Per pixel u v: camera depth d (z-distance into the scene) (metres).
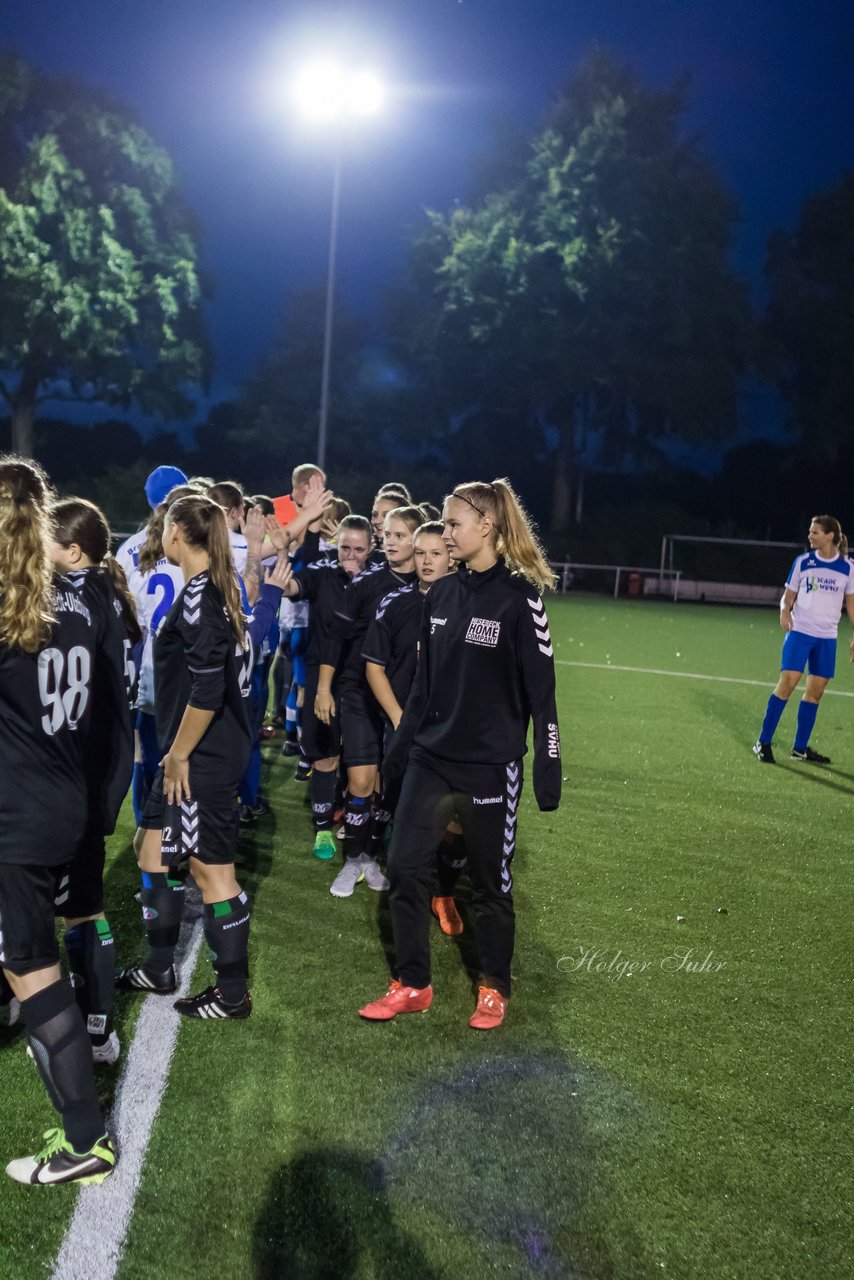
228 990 3.46
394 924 3.56
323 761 5.18
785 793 6.92
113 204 31.66
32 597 2.47
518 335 32.16
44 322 30.78
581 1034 3.49
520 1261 2.44
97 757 3.04
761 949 4.29
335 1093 3.07
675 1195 2.69
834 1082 3.25
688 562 31.88
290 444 38.44
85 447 39.00
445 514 3.46
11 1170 2.65
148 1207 2.57
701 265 32.12
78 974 3.13
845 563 7.67
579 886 4.96
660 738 8.52
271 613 4.18
